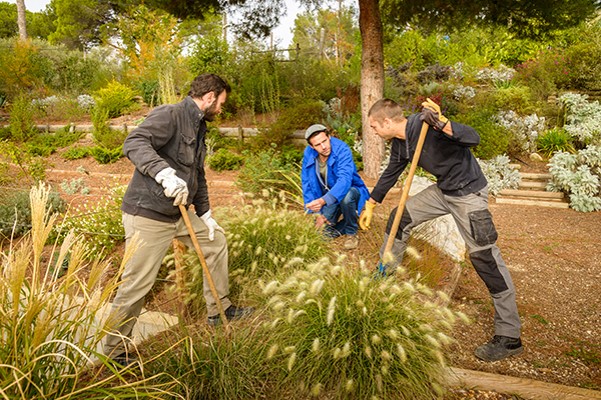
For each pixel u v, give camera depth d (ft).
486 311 11.54
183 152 8.60
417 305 8.81
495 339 9.48
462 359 9.35
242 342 8.48
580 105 29.60
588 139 26.45
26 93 44.06
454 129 8.62
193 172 8.93
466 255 14.71
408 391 7.68
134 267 8.45
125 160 28.53
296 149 26.04
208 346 8.46
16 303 5.79
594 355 9.74
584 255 15.71
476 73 38.52
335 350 7.47
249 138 29.35
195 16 24.70
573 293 12.96
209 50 38.50
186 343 8.09
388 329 8.11
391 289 8.45
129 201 8.45
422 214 10.59
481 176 9.53
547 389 8.07
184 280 11.55
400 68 39.93
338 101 32.07
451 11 22.67
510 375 8.88
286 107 33.42
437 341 7.80
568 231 18.26
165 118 8.29
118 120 34.96
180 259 11.38
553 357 9.61
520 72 38.37
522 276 14.07
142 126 8.15
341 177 14.28
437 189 10.35
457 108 29.91
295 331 8.29
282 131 26.35
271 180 19.54
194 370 7.70
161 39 43.96
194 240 8.79
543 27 21.99
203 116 8.82
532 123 27.76
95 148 28.43
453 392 8.13
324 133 14.35
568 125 28.02
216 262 9.99
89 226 16.61
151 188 8.31
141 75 45.09
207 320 10.52
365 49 23.38
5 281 6.12
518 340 9.43
